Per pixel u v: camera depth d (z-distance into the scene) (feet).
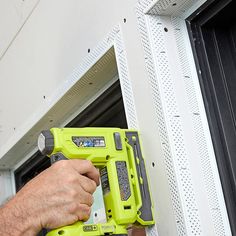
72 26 6.95
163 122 4.91
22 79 8.99
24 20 8.88
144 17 5.27
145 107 5.20
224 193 4.86
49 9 7.75
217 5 5.08
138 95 5.33
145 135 5.17
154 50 5.13
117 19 5.81
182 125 4.96
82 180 4.48
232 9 5.10
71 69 6.98
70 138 4.61
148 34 5.19
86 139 4.70
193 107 5.13
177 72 5.19
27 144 9.45
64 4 7.21
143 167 5.05
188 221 4.55
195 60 5.31
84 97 7.46
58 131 4.58
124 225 4.60
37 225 4.46
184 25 5.44
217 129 5.08
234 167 4.94
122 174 4.71
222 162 4.96
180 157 4.79
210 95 5.16
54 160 4.57
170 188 4.75
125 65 5.58
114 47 5.82
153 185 4.98
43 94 7.98
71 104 7.66
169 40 5.28
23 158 10.27
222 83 5.23
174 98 5.03
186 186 4.69
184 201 4.61
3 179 10.81
